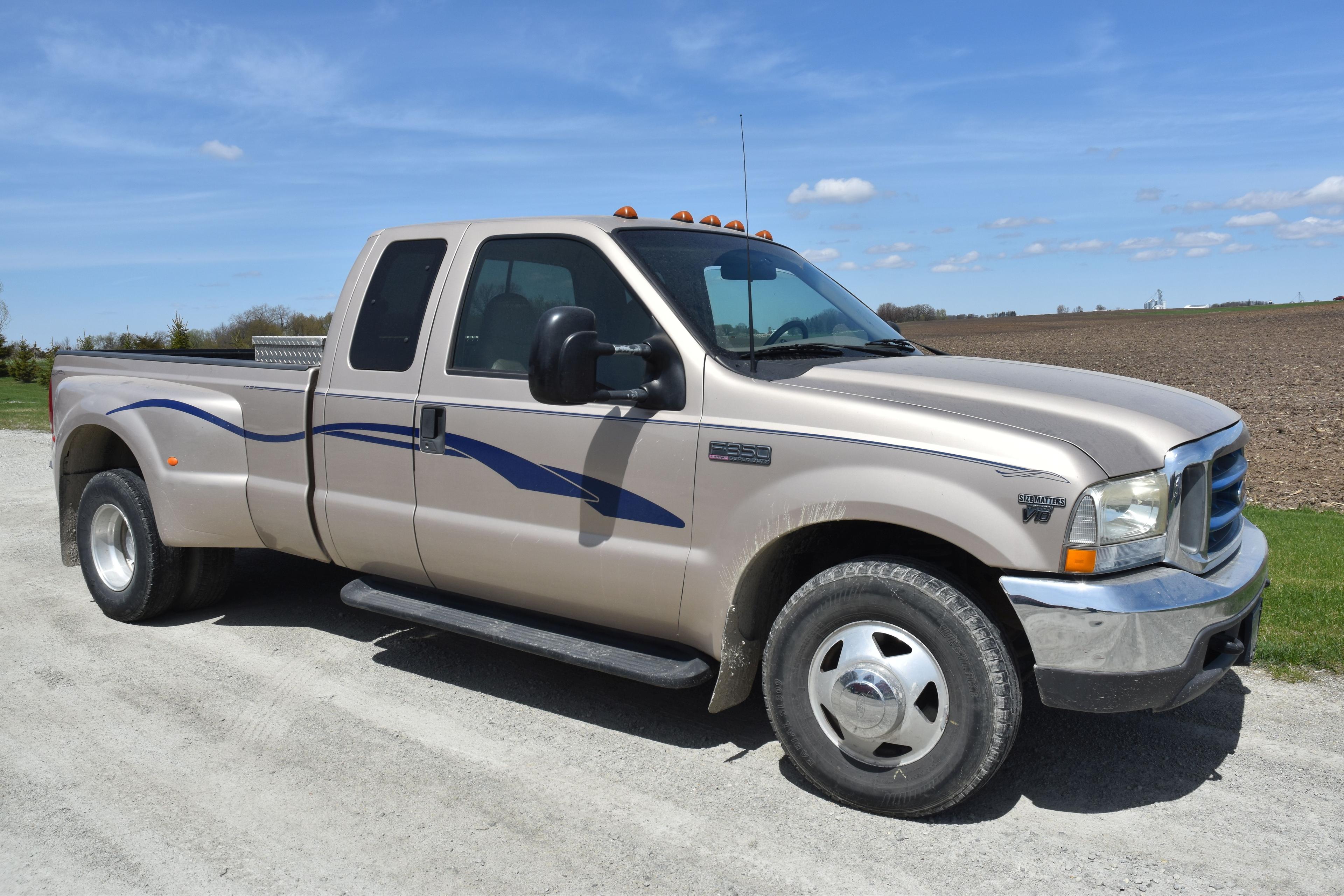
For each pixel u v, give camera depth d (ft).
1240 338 160.86
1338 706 13.20
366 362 14.28
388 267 14.51
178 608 17.61
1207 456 10.21
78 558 18.39
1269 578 18.63
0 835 10.03
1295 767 11.47
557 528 12.30
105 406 17.04
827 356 12.52
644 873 9.34
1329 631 15.51
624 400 11.21
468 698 13.85
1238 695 13.60
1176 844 9.83
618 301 12.09
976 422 9.89
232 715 13.15
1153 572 9.68
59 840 9.93
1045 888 9.04
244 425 15.64
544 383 10.37
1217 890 8.99
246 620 17.47
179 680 14.47
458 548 13.21
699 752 12.10
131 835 10.03
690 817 10.44
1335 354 121.29
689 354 11.37
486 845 9.84
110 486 17.06
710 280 12.58
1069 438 9.66
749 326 12.04
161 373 17.04
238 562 21.63
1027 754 11.92
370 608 14.14
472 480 12.99
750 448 10.80
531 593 12.78
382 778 11.30
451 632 14.65
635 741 12.44
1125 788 11.03
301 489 14.94
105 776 11.34
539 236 13.01
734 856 9.64
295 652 15.78
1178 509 9.85
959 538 9.66
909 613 9.98
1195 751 11.93
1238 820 10.30
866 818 10.41
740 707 13.62
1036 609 9.38
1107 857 9.58
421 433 13.43
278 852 9.71
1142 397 11.21
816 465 10.40
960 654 9.74
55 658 15.44
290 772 11.44
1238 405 69.56
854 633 10.46
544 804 10.71
